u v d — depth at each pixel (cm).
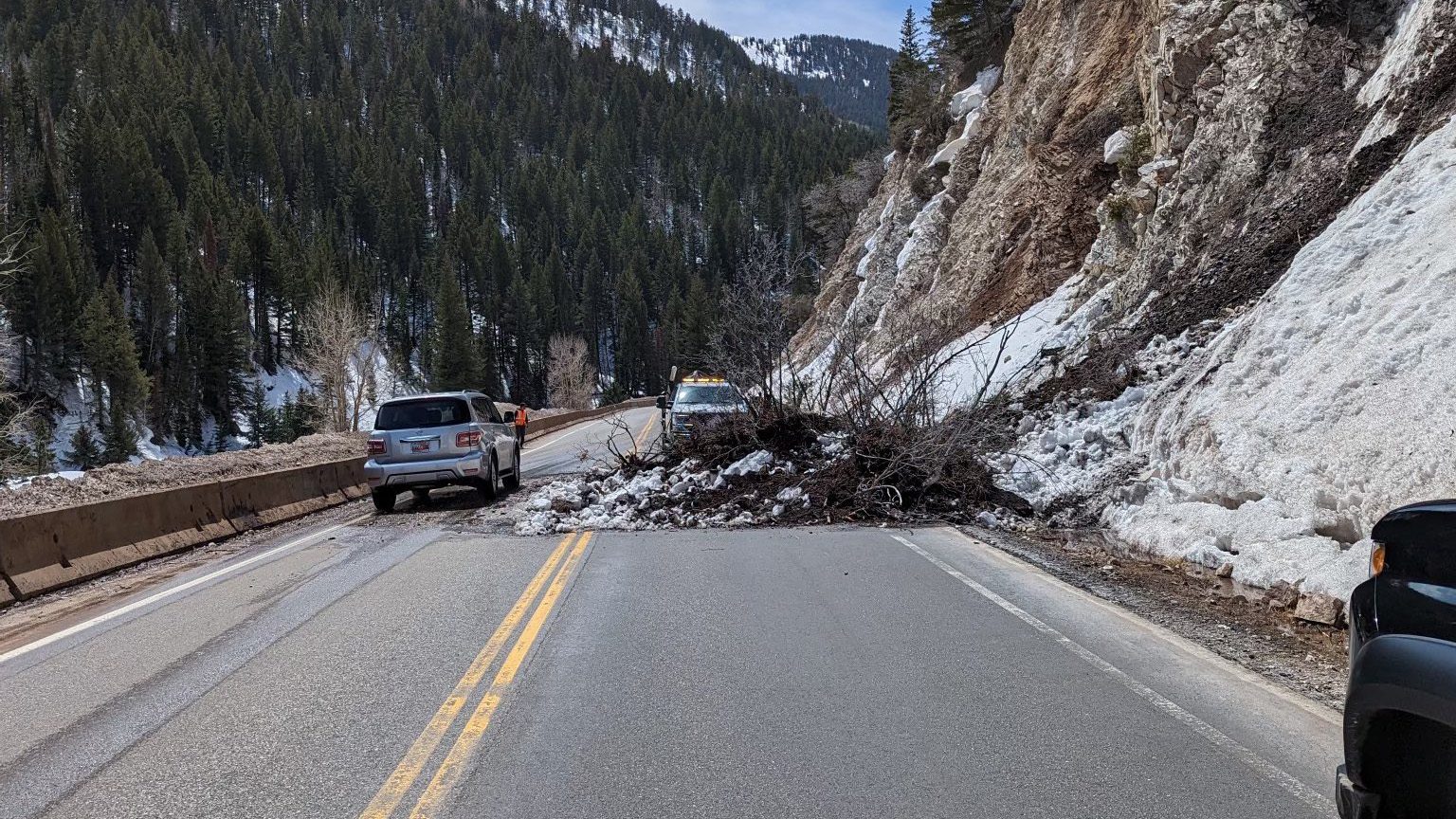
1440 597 282
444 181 17525
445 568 953
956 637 664
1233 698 538
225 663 646
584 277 13550
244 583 925
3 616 836
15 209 8669
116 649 696
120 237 10469
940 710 520
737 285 1482
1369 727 300
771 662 611
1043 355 1794
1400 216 1040
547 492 1464
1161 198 1745
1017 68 3148
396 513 1435
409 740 490
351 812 409
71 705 568
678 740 482
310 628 729
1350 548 749
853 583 840
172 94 13638
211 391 8725
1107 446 1298
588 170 17300
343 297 6675
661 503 1279
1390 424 796
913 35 6216
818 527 1162
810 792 419
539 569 933
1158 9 1939
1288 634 674
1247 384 1032
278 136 15012
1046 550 1002
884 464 1278
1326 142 1378
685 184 17512
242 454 2161
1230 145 1600
